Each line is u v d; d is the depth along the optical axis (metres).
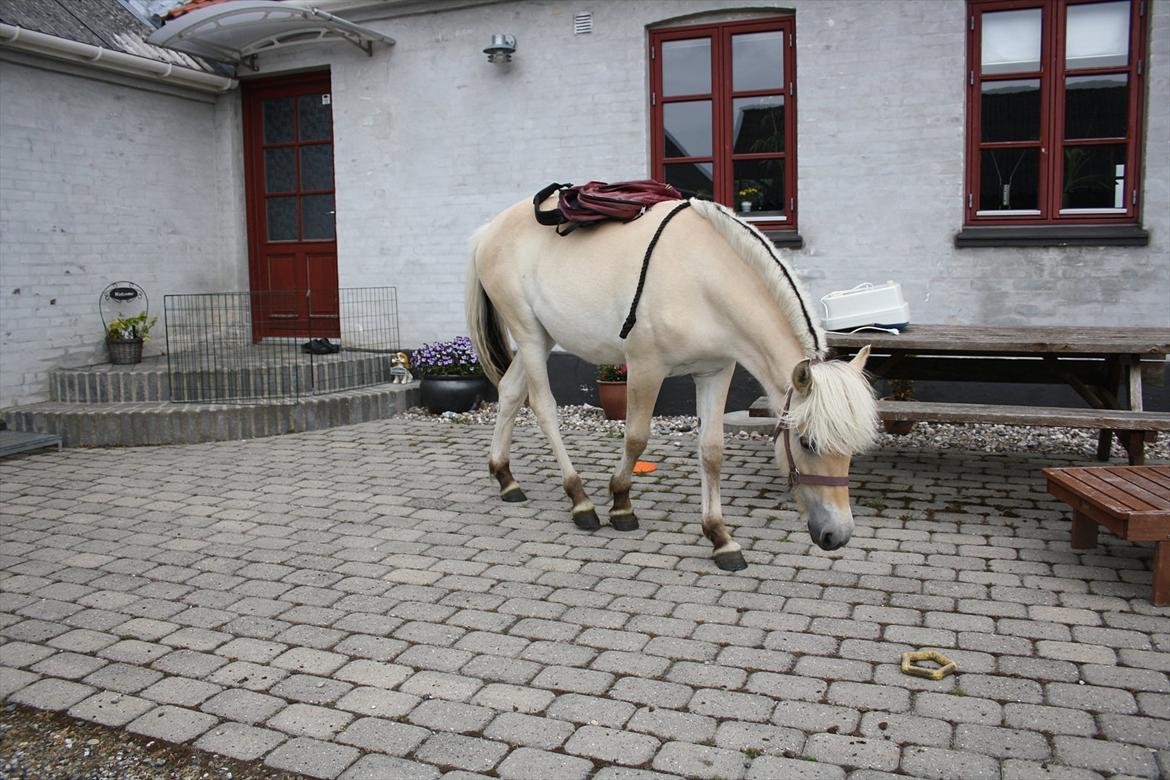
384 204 8.67
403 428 7.51
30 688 3.26
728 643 3.47
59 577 4.33
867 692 3.08
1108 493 4.00
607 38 7.70
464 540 4.71
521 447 6.71
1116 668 3.20
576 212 4.45
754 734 2.84
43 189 7.76
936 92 6.88
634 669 3.28
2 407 7.46
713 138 7.63
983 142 6.95
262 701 3.13
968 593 3.89
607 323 4.38
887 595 3.89
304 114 9.34
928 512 4.96
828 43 7.08
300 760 2.78
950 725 2.87
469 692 3.15
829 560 4.30
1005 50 6.82
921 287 7.07
